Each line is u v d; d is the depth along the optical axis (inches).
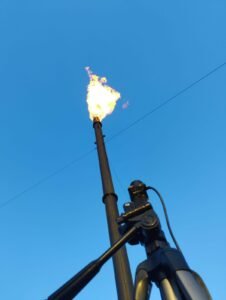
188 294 57.0
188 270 62.6
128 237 70.7
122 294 109.1
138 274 65.7
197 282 60.2
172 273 63.0
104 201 139.9
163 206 82.4
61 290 62.8
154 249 69.4
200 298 56.0
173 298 59.7
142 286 63.5
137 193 82.8
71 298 63.1
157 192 84.9
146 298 62.3
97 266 66.1
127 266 118.6
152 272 65.5
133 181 86.4
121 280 113.3
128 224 74.5
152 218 73.0
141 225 72.1
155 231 71.4
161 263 64.9
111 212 130.3
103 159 162.2
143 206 75.9
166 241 71.7
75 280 63.8
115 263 120.0
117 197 143.0
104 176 151.6
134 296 62.3
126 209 77.7
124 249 125.2
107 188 144.1
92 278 65.2
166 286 62.1
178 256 65.4
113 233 117.6
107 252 68.3
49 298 62.1
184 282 59.1
